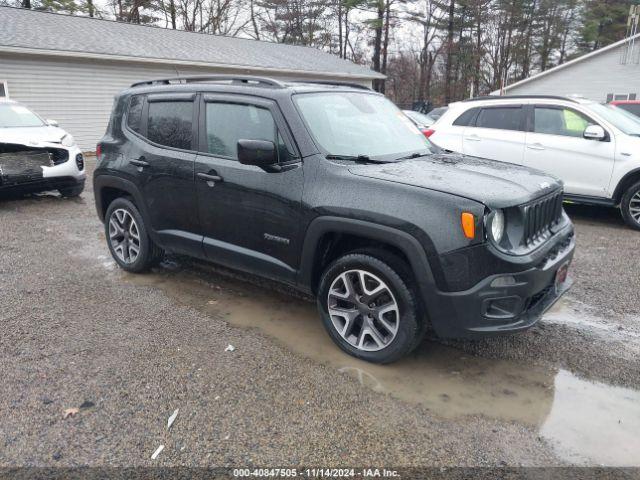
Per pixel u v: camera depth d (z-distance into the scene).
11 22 16.52
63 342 3.62
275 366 3.33
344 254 3.40
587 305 4.41
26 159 7.92
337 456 2.51
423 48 43.44
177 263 5.35
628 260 5.67
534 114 7.49
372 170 3.36
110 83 16.67
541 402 2.98
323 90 4.01
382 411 2.87
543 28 41.44
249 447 2.57
